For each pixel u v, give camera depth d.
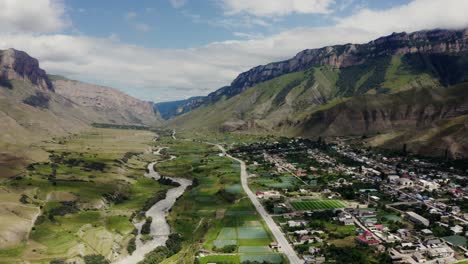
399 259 193.75
